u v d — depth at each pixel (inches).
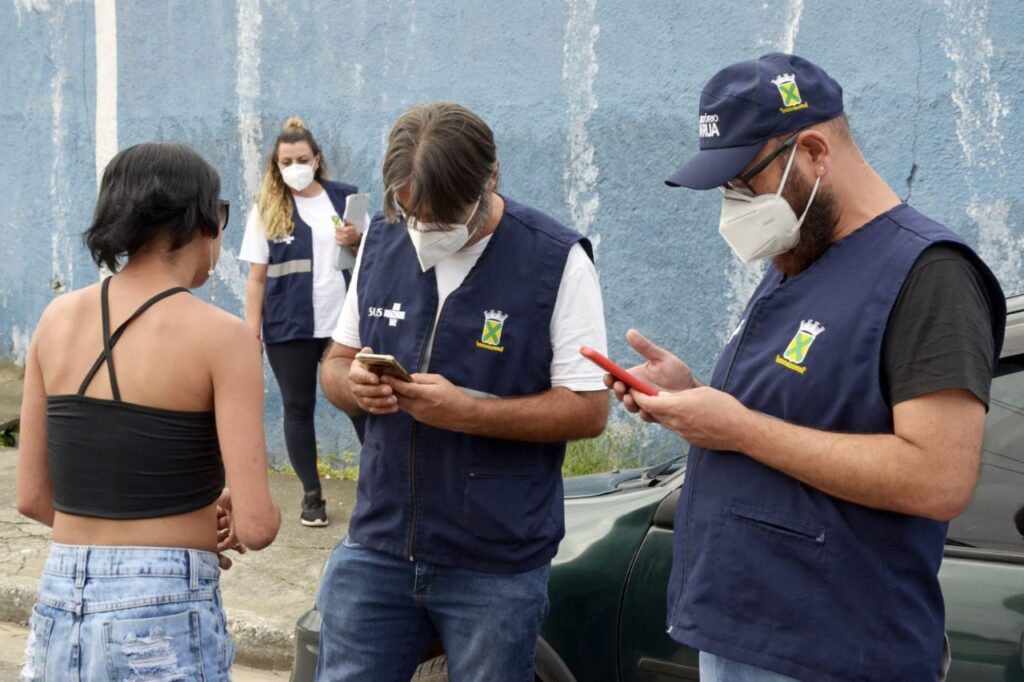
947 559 102.3
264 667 179.6
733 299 216.5
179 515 91.1
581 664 118.5
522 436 102.0
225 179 269.6
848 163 84.4
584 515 124.0
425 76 242.2
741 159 83.7
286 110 259.8
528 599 104.3
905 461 76.1
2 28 306.0
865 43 199.2
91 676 87.3
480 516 102.7
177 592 89.4
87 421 90.0
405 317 105.8
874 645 80.3
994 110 190.2
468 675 105.9
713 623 84.7
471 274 104.1
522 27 230.4
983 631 98.4
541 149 231.6
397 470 104.8
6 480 258.8
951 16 191.6
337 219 211.8
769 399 84.1
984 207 192.9
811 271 84.4
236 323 93.2
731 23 210.2
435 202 97.3
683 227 219.5
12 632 191.5
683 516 90.0
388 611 107.5
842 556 80.6
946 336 76.2
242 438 91.1
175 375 90.2
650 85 219.1
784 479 83.0
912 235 80.3
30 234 312.8
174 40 273.3
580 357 103.7
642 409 86.8
